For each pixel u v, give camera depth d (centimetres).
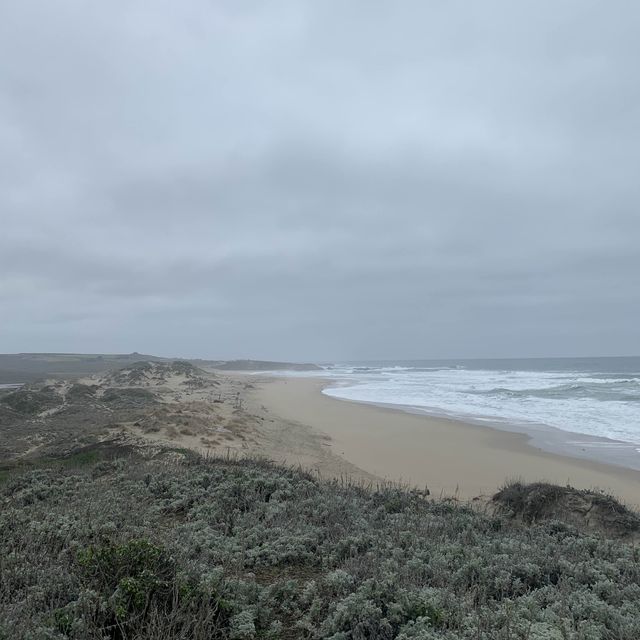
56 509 744
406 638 409
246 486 926
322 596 511
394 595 480
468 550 648
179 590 453
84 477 1003
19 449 1609
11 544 588
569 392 3838
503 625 434
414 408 3048
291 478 1057
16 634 379
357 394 4119
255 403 3153
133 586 440
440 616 449
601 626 441
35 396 2647
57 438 1736
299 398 3716
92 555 498
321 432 2130
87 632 391
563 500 1027
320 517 784
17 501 862
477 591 521
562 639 415
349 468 1500
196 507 816
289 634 453
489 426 2330
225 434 1711
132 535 620
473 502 1156
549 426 2317
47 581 485
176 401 2966
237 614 452
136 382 4131
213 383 4400
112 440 1484
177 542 606
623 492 1303
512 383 5003
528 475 1460
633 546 743
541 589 536
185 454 1297
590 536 778
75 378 4450
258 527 716
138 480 977
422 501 1002
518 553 651
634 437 2042
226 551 609
